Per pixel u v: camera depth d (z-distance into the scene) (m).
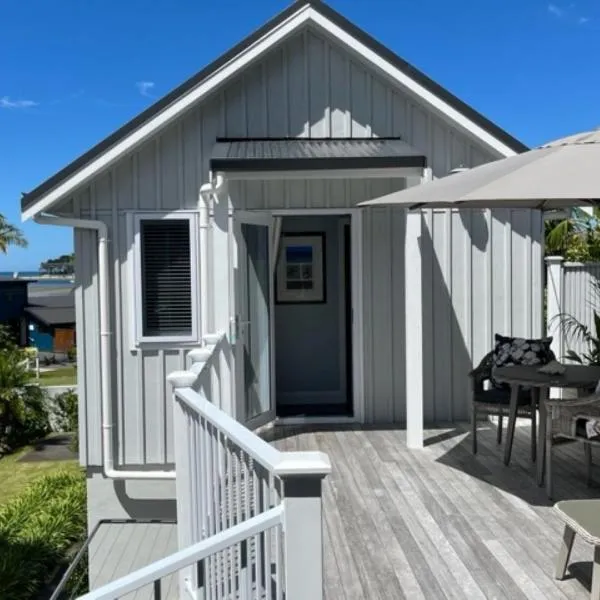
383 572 3.43
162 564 2.23
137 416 6.70
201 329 6.62
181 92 6.30
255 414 6.56
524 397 5.26
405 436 6.18
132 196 6.57
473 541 3.78
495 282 6.62
